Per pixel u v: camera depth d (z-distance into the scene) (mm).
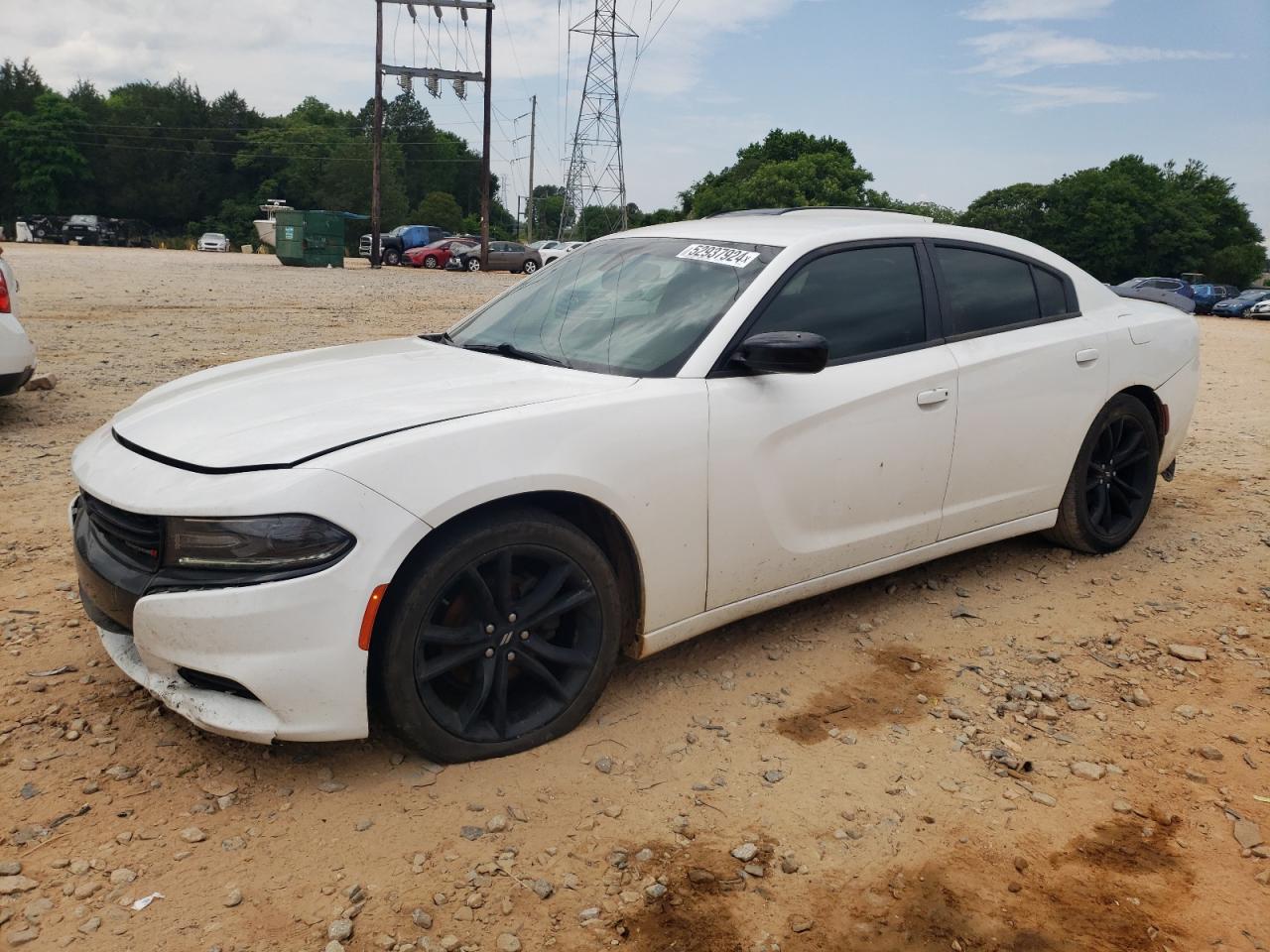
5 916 2215
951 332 3936
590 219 92125
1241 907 2404
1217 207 76438
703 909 2336
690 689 3381
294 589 2477
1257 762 3047
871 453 3580
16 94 89438
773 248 3578
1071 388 4277
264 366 3674
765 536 3344
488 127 38344
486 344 3725
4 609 3811
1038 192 74000
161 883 2344
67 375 8891
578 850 2523
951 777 2910
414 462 2615
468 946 2189
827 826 2662
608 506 2934
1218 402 10195
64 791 2676
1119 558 4793
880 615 4059
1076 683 3527
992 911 2367
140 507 2592
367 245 47469
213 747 2912
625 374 3229
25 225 61906
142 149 91875
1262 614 4180
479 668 2834
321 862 2439
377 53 36875
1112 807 2795
